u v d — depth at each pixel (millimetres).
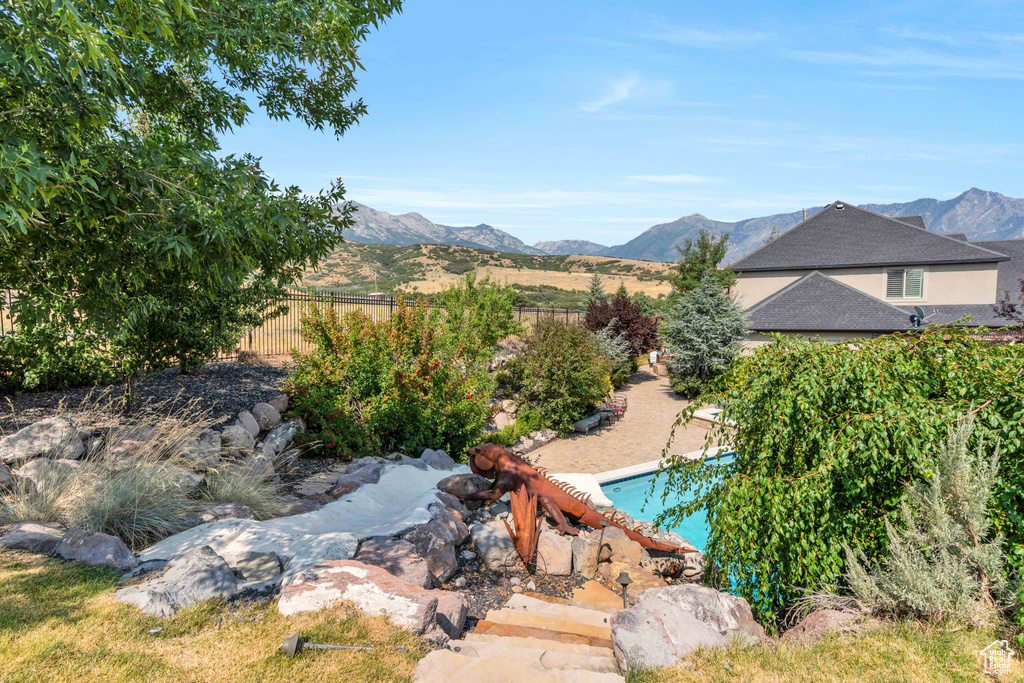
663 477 14312
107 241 6098
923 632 4641
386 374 11742
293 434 10273
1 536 5391
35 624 3984
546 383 18031
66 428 7328
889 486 5711
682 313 25969
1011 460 4965
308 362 12375
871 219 31172
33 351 10797
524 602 5984
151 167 6277
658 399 25781
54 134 5668
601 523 8258
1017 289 28047
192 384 13211
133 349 9695
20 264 6152
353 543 5773
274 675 3676
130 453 7340
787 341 6023
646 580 7188
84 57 4832
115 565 5043
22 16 4555
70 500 6148
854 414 5402
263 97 10422
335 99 10625
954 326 5730
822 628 4844
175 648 3904
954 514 5062
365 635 4238
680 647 4398
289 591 4637
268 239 7180
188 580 4734
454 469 10852
